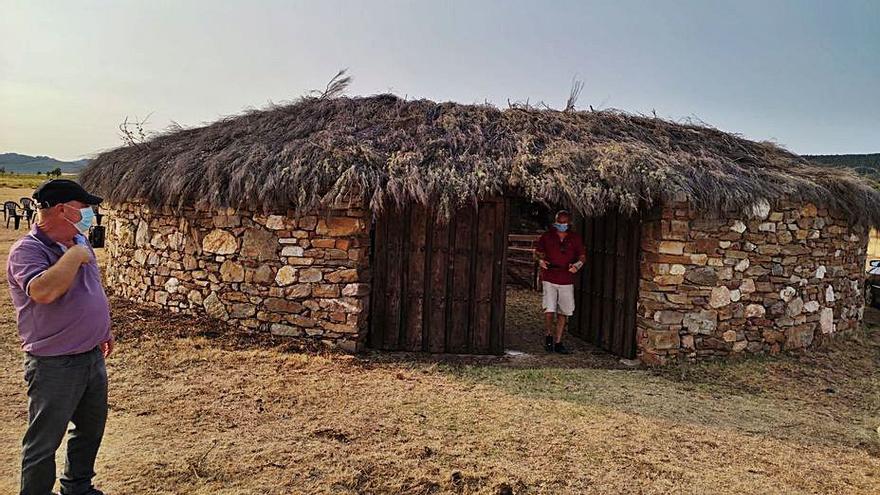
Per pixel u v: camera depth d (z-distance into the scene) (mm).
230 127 8500
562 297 7367
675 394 5883
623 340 7258
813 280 7605
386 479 3848
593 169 6684
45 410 2922
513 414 5105
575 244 7371
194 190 7211
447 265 7172
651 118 8625
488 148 7234
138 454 4031
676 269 6812
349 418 4867
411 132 7637
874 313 10227
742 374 6559
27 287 2781
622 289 7336
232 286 7289
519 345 7805
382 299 7207
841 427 5207
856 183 7684
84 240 3145
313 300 6984
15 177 58031
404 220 7148
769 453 4551
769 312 7258
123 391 5266
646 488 3873
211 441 4301
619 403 5543
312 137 7281
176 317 7562
